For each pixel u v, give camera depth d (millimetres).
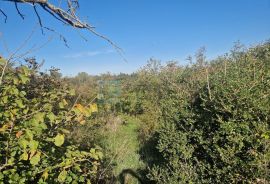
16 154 3781
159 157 8594
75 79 14609
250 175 5180
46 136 3887
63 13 3236
